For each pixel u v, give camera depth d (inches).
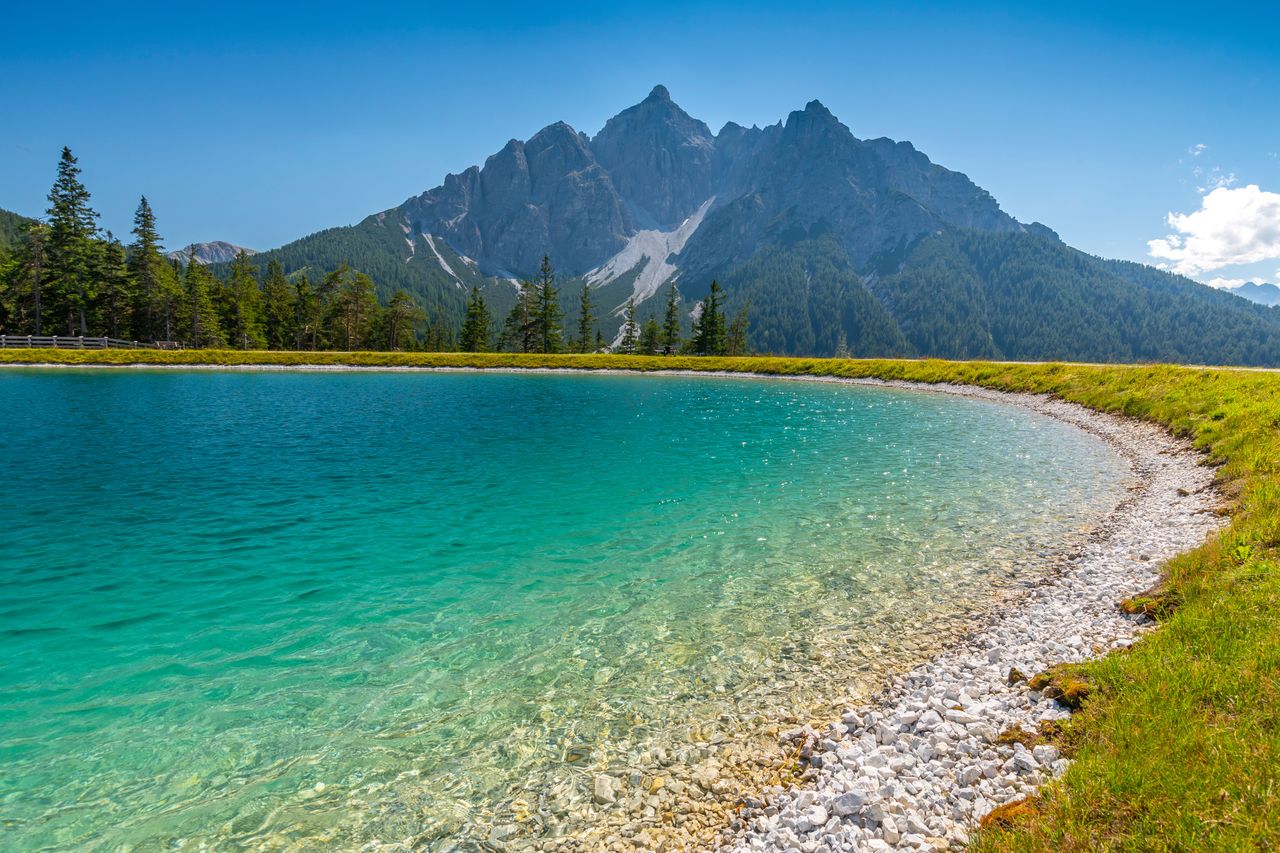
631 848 246.7
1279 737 225.9
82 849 249.6
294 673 382.3
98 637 426.6
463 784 287.1
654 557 587.8
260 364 3459.6
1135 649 330.6
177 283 4389.8
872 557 580.1
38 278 3636.8
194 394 2052.2
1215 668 281.1
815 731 317.7
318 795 280.7
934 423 1526.8
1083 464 999.6
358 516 719.1
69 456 1034.7
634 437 1305.4
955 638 415.5
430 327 5787.4
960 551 592.4
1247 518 504.7
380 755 307.7
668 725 329.7
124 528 666.2
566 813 267.7
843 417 1654.8
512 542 630.5
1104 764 232.7
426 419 1571.1
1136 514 681.6
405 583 524.4
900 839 233.5
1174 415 1179.9
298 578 534.0
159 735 322.0
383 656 403.5
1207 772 217.6
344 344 4995.1
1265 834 188.7
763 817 258.1
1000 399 2110.0
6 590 503.5
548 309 5103.3
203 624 447.2
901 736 303.4
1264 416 855.1
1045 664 359.3
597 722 333.7
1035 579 511.8
